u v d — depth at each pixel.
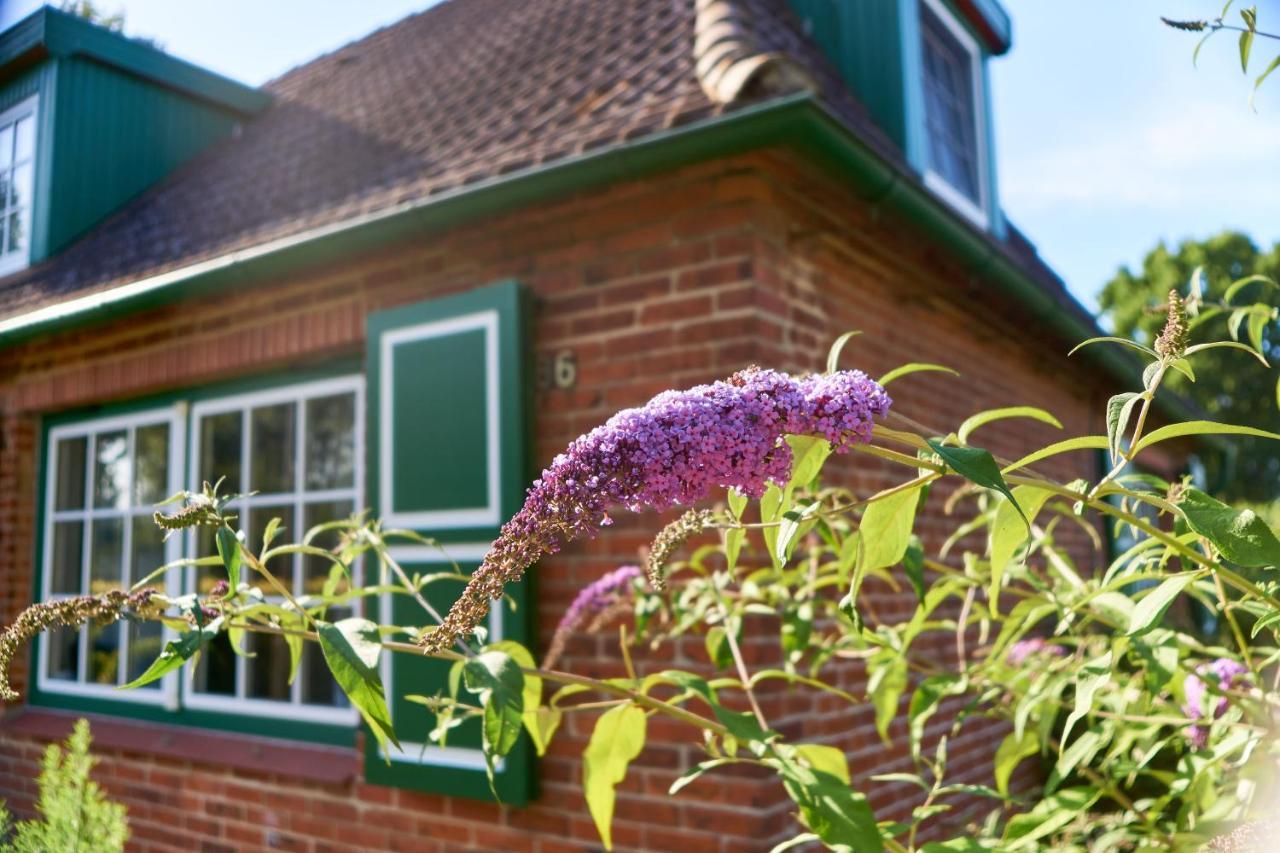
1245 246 28.03
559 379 3.77
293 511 4.77
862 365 4.14
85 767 3.00
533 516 1.22
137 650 5.41
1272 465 25.22
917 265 4.55
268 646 4.82
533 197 3.62
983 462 1.21
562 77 4.90
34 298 6.05
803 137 3.20
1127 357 7.09
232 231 5.33
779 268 3.58
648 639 3.48
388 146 5.42
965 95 6.27
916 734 2.29
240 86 7.98
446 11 8.21
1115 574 1.86
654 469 1.21
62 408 5.94
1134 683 2.06
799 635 2.35
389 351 4.03
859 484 4.08
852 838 1.65
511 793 3.54
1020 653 2.63
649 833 3.42
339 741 4.44
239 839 4.57
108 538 5.64
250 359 4.77
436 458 3.84
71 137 7.07
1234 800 1.90
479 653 1.86
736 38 3.92
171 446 5.29
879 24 5.27
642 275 3.63
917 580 1.89
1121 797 2.10
